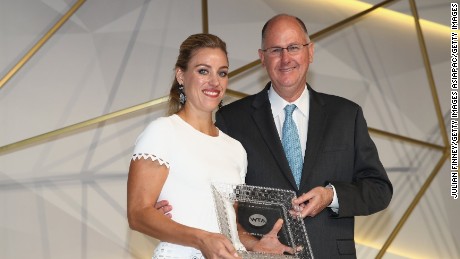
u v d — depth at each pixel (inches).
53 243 165.8
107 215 172.7
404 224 209.9
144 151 99.4
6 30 165.9
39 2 169.9
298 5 203.6
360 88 208.8
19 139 164.4
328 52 206.1
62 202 167.6
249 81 193.0
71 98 170.6
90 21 175.3
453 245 213.8
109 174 173.8
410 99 215.2
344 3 209.9
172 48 184.1
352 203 115.6
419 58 218.7
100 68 174.9
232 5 194.4
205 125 108.0
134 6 181.2
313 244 118.7
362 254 203.0
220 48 107.0
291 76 122.3
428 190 213.6
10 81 165.3
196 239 90.0
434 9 224.4
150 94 179.9
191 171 101.3
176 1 186.4
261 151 122.1
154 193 98.3
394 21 217.0
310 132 123.2
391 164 208.8
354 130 125.0
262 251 95.0
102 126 174.2
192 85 105.6
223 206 95.0
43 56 168.9
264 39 125.1
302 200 109.3
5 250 160.6
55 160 168.1
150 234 95.1
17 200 163.0
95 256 170.1
